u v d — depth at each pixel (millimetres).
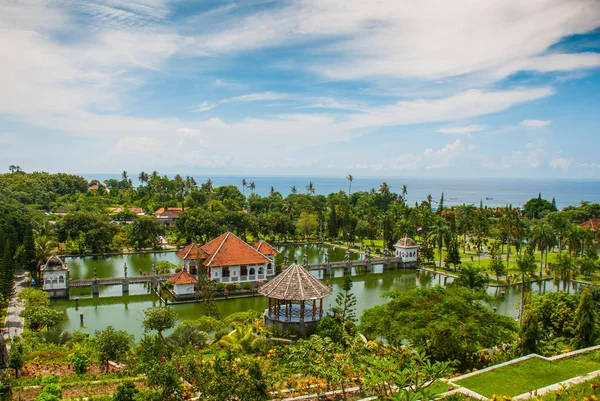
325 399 26828
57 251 110562
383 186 197125
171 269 88750
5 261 63656
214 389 25109
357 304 69750
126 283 75812
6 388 29297
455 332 35094
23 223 108000
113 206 196750
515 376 29625
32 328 52094
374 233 139125
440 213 172125
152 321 44531
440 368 23109
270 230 138625
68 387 31781
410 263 105625
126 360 36688
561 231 100875
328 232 150750
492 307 69875
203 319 49250
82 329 56156
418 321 37875
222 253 79250
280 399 26844
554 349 41219
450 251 101625
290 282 47188
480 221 129125
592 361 32500
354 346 31906
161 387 26797
